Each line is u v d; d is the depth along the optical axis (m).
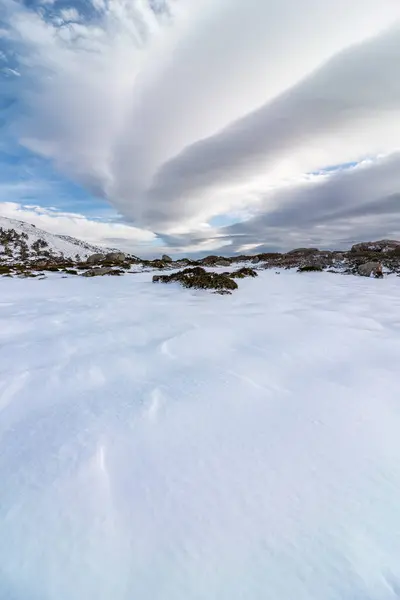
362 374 3.86
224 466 2.32
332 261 23.64
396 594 1.53
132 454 2.44
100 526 1.85
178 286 12.31
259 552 1.71
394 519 1.89
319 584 1.57
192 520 1.88
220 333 5.63
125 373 3.95
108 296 10.23
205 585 1.56
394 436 2.65
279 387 3.54
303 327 6.03
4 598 1.54
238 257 34.78
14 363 4.29
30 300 9.73
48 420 2.92
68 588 1.56
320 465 2.32
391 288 11.70
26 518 1.92
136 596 1.51
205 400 3.24
